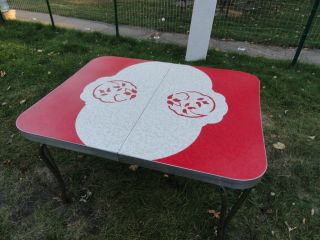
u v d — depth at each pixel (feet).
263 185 7.41
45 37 16.53
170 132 5.34
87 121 5.66
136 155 4.83
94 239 6.24
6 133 9.28
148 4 21.65
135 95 6.52
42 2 23.76
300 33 17.03
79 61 13.39
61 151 8.50
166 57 13.83
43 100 6.37
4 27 17.74
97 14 20.38
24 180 7.68
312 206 6.92
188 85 6.98
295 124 9.56
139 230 6.40
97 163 8.14
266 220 6.59
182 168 4.62
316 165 8.03
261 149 4.96
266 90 11.24
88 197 7.18
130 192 7.27
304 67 13.10
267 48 15.38
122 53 14.14
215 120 5.69
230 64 13.11
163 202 7.00
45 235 6.36
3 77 12.23
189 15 19.42
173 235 6.29
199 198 7.07
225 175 4.46
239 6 20.94
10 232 6.44
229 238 6.23
